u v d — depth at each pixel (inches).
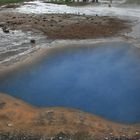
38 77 945.5
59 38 1327.5
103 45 1251.2
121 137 653.3
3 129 665.6
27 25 1521.9
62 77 949.2
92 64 1051.3
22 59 1065.5
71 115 735.1
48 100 821.2
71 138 640.4
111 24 1585.9
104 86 896.3
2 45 1201.4
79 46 1232.8
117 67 1022.4
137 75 964.6
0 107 760.3
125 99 834.2
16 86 890.7
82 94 853.8
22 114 732.7
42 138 638.5
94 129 681.0
